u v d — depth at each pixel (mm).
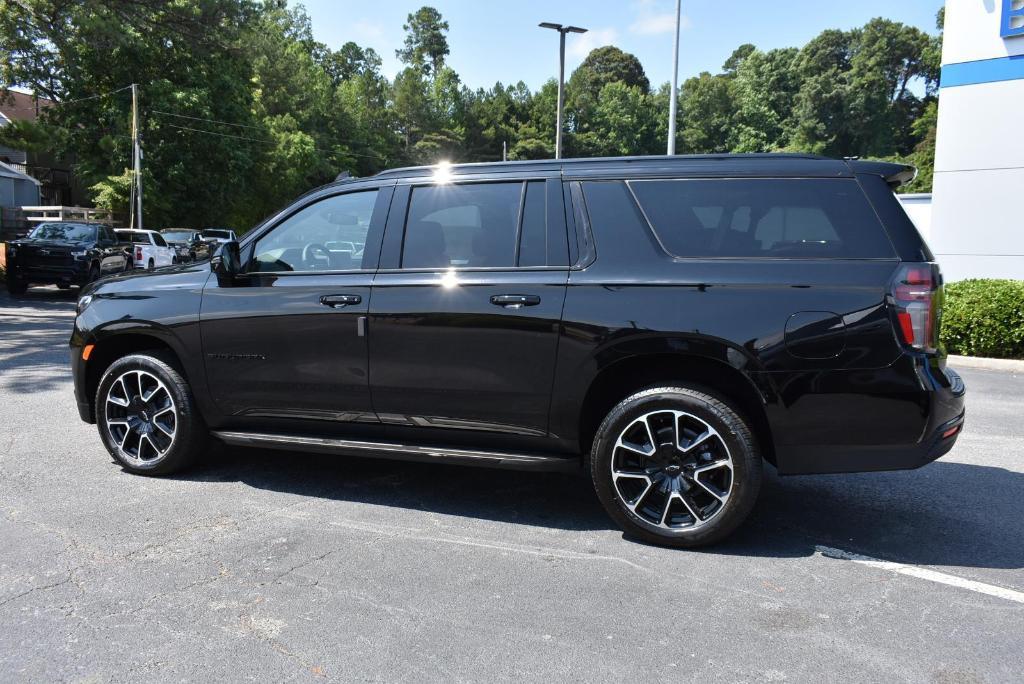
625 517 3895
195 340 4691
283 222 4668
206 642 2895
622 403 3863
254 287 4590
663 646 2896
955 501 4676
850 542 3986
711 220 3867
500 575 3529
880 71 90938
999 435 6395
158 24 22391
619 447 3879
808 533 4113
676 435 3789
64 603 3189
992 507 4566
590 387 3949
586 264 3965
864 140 89688
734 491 3695
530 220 4129
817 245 3691
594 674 2697
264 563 3623
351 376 4359
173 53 34875
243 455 5461
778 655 2834
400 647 2877
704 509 3822
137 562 3607
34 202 37938
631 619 3113
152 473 4910
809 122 89625
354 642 2908
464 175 4328
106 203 33312
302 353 4457
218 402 4730
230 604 3203
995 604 3275
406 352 4223
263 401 4617
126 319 4852
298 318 4441
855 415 3584
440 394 4199
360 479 4965
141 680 2633
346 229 4520
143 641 2895
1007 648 2893
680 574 3561
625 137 95188
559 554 3791
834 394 3586
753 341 3645
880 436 3586
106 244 19375
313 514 4305
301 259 4590
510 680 2658
